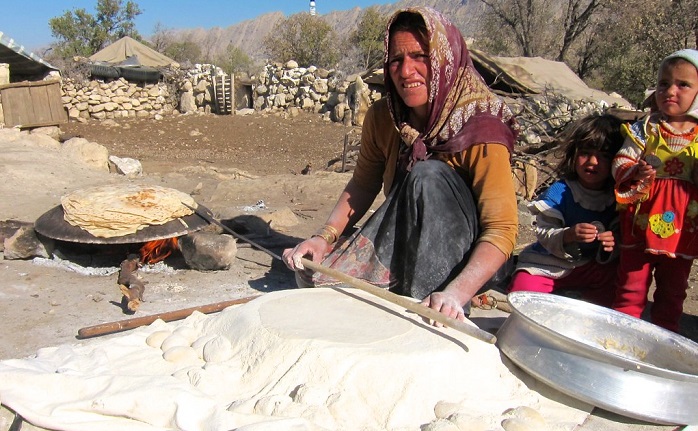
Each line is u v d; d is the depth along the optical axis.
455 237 3.04
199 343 2.67
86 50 38.12
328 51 35.94
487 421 2.21
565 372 2.40
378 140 3.48
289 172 12.91
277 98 22.48
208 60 47.03
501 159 2.97
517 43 32.19
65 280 4.07
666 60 3.12
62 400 2.29
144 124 20.39
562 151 3.59
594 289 3.59
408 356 2.33
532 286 3.53
